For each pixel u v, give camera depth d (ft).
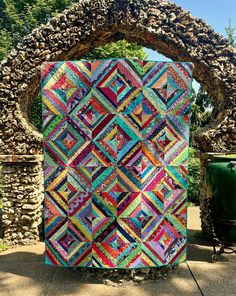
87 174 13.28
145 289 13.02
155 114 13.12
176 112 13.24
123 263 13.25
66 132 13.33
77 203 13.39
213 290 12.95
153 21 18.28
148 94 13.05
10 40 50.52
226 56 18.11
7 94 18.67
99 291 12.87
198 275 14.21
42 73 13.29
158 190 13.32
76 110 13.20
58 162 13.43
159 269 13.94
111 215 13.21
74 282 13.70
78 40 18.57
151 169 13.23
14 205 19.11
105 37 19.29
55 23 18.56
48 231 13.66
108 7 18.33
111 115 13.05
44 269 15.16
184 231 13.61
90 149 13.21
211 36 18.15
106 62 12.96
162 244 13.42
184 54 18.40
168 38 18.19
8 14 53.72
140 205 13.20
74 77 13.14
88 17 18.42
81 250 13.43
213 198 15.89
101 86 13.01
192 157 33.73
